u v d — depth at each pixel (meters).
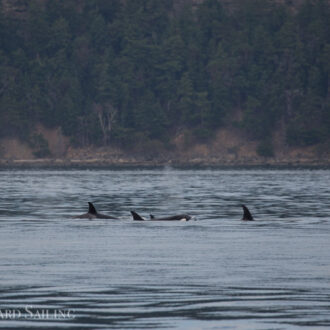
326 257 92.31
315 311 61.97
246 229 130.88
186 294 68.88
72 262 88.44
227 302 65.50
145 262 88.25
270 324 57.56
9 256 93.75
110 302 65.50
